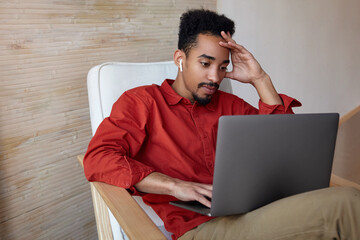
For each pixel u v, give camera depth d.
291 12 2.53
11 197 1.39
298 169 0.88
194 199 0.91
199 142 1.21
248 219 0.85
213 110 1.29
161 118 1.18
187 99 1.23
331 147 0.89
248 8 2.36
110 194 0.96
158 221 1.16
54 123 1.50
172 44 1.94
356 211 0.72
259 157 0.82
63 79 1.49
